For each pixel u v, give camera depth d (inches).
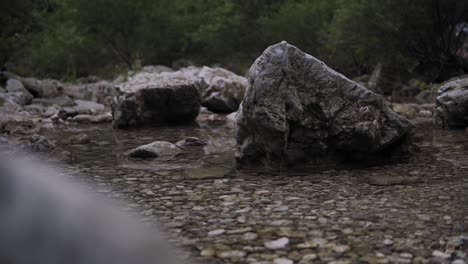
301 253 132.0
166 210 174.6
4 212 39.9
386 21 689.0
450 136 342.3
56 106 562.6
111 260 46.0
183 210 174.4
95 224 46.2
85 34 1042.7
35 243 40.5
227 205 180.1
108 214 49.6
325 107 249.4
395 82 727.1
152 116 436.5
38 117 489.7
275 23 944.9
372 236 144.4
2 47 882.8
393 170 236.8
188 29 1135.0
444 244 134.9
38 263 40.0
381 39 704.4
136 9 1013.8
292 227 153.4
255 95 242.2
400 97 642.8
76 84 873.5
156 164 262.8
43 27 1031.0
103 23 1009.5
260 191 200.5
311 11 916.6
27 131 396.2
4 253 38.9
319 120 248.5
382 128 256.2
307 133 247.0
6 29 861.2
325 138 249.4
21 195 41.1
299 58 253.3
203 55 1132.5
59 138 364.2
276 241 141.2
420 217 162.1
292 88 247.1
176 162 268.2
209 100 542.3
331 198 188.1
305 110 248.1
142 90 427.8
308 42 935.7
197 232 149.7
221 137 365.4
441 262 124.9
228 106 541.0
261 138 246.4
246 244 139.1
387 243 138.6
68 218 43.5
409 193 193.3
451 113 382.3
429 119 443.2
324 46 874.1
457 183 207.8
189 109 445.4
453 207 172.9
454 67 708.0
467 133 354.0
